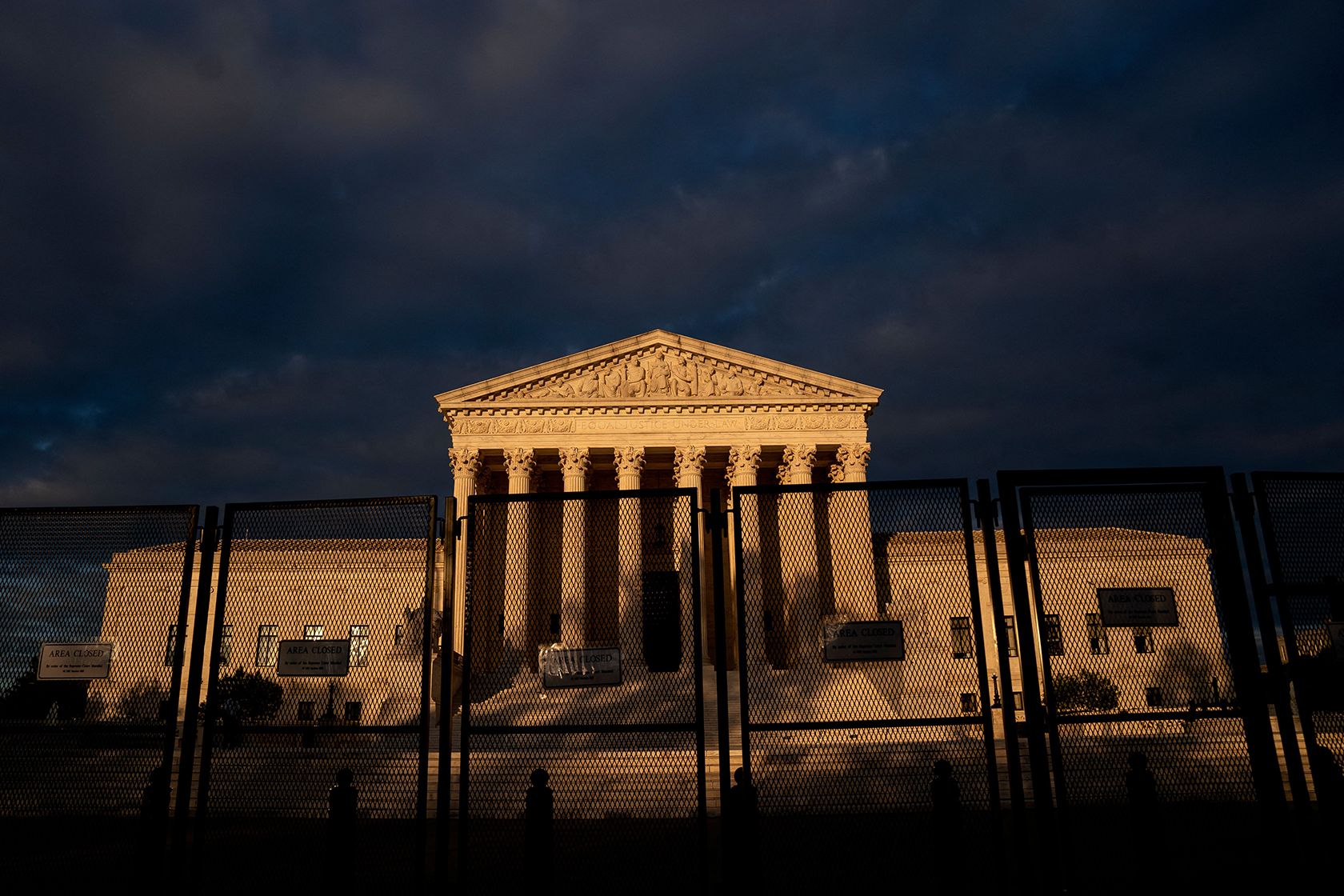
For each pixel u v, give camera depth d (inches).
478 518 522.0
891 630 515.2
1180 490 510.6
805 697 780.0
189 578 532.4
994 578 492.7
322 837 784.3
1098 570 507.8
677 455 2640.3
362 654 530.9
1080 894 478.0
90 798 695.1
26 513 554.3
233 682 531.8
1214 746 1015.6
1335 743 586.9
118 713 530.9
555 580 2600.9
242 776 1034.7
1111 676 492.7
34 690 536.4
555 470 2906.0
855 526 561.3
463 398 2632.9
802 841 761.6
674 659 493.0
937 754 1139.3
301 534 536.7
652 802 1017.5
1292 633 498.6
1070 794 622.5
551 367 2662.4
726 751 473.7
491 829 866.8
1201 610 497.7
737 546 493.4
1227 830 597.6
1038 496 506.3
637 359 2716.5
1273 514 513.3
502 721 1403.8
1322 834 490.6
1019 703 1829.5
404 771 1077.1
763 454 2763.3
